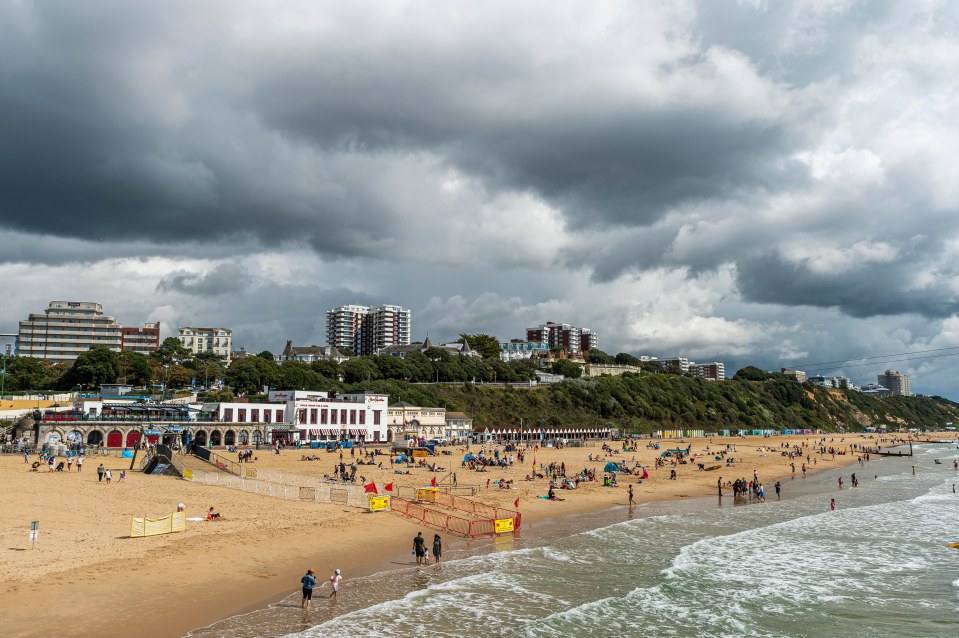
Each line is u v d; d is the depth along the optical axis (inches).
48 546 1491.1
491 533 2015.3
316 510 2140.7
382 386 7244.1
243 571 1430.9
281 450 4259.4
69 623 1066.1
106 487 2370.8
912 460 5999.0
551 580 1525.6
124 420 3946.9
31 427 3870.6
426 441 5191.9
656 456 5290.4
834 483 3878.0
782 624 1306.6
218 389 6712.6
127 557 1445.6
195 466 2856.8
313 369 7795.3
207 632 1086.4
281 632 1114.1
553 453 5265.8
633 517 2433.6
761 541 2052.2
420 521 2086.6
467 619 1240.8
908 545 2026.3
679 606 1389.0
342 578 1456.7
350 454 4143.7
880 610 1398.9
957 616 1363.2
